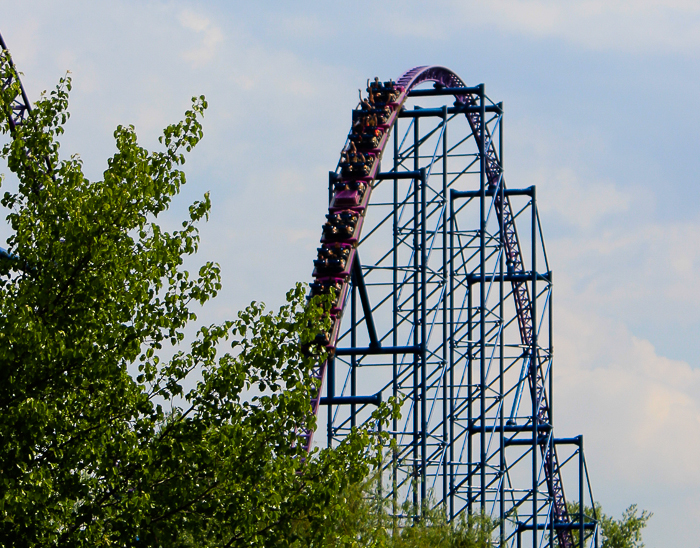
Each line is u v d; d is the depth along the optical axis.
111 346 56.19
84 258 55.78
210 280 58.66
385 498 97.12
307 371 58.91
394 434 148.25
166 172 58.78
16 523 53.19
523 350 192.50
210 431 57.41
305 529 61.88
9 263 56.94
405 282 159.62
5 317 53.91
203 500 56.56
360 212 156.50
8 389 54.06
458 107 175.75
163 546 55.41
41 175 58.78
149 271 57.34
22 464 52.41
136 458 54.62
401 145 172.62
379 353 154.38
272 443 57.22
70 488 54.84
